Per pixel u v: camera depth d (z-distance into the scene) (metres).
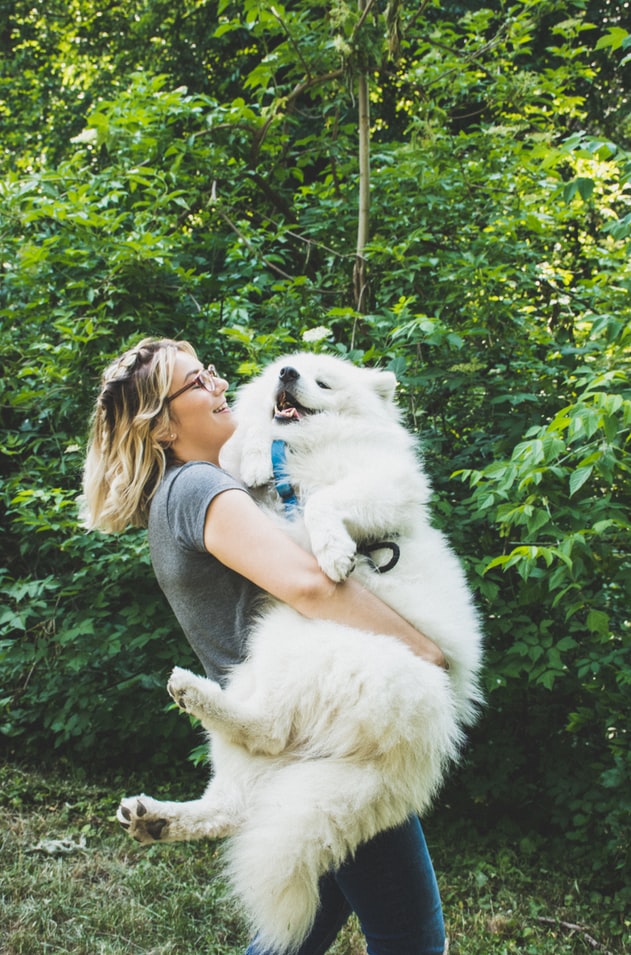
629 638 3.41
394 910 1.77
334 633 1.75
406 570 2.03
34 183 4.35
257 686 1.79
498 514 3.10
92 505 2.01
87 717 4.44
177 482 1.81
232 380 4.19
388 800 1.68
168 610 4.29
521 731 4.36
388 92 6.70
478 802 4.39
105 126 4.62
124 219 4.55
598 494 3.37
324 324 4.35
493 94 5.17
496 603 3.83
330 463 2.27
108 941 3.10
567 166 5.44
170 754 4.73
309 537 1.97
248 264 4.88
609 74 7.07
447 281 4.19
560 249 4.97
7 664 4.47
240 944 3.18
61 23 9.54
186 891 3.46
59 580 4.51
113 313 4.18
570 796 3.99
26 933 3.06
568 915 3.58
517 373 4.10
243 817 1.74
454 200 4.73
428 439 4.04
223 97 7.83
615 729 3.72
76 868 3.62
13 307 4.54
